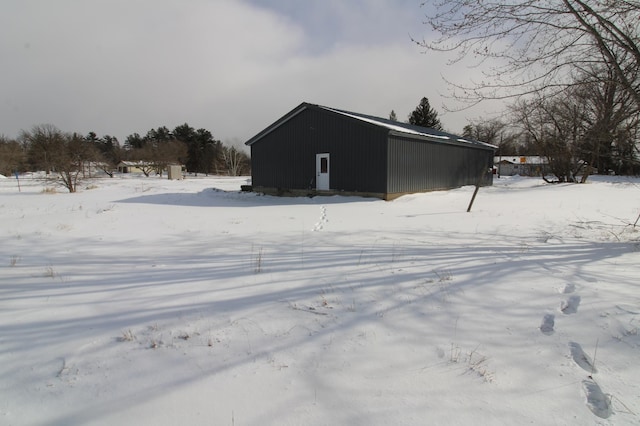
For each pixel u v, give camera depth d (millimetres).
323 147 16141
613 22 5031
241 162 68375
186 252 6039
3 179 37031
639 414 2064
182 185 29109
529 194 16062
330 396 2225
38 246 6684
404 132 14594
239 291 3982
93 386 2342
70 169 22750
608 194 15531
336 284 4152
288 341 2879
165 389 2303
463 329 3041
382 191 14312
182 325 3164
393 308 3465
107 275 4688
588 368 2492
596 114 6348
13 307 3602
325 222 9273
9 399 2221
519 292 3764
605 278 4098
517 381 2363
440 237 7035
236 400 2191
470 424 1993
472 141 21594
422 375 2426
